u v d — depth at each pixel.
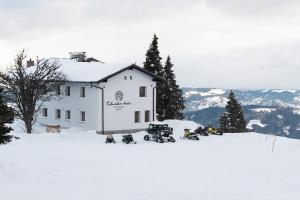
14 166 26.11
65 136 45.56
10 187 20.92
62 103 56.25
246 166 28.38
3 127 24.09
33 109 49.44
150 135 44.12
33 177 23.36
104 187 21.19
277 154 35.03
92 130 50.41
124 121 52.12
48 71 51.66
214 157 32.41
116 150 35.75
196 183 22.59
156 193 20.19
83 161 29.16
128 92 52.31
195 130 48.91
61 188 20.88
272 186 22.16
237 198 19.55
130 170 26.03
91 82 49.88
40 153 32.84
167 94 68.00
